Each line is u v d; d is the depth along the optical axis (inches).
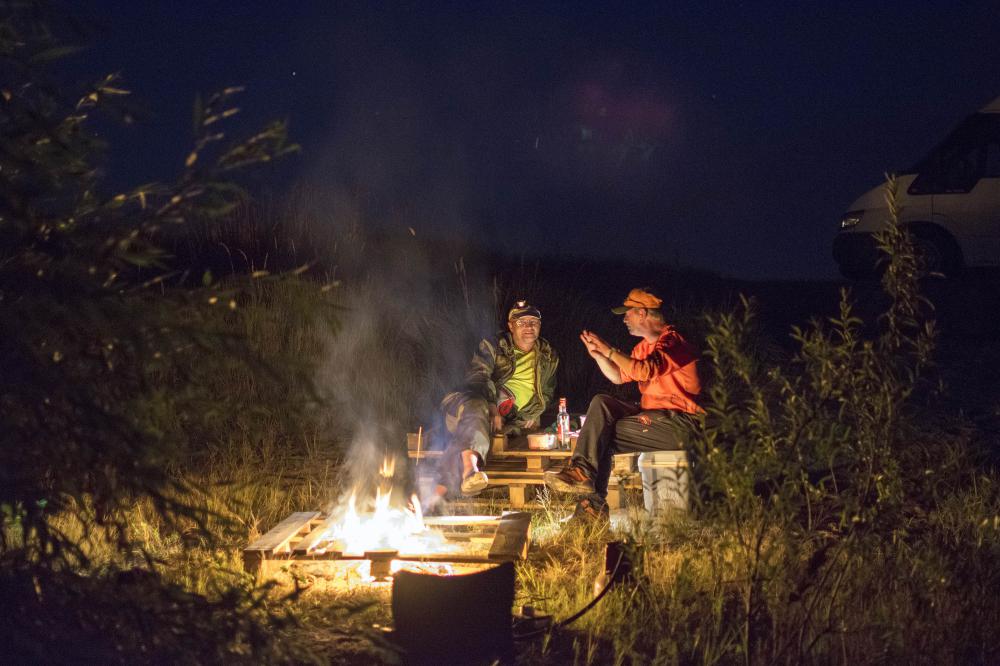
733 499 160.6
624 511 248.4
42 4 110.6
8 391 110.0
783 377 167.0
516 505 261.1
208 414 122.2
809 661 155.7
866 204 518.6
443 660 153.6
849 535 162.4
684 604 174.7
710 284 537.0
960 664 158.1
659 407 253.1
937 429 303.6
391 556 196.1
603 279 530.6
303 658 133.0
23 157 109.7
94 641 120.6
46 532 116.6
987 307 462.0
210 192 112.1
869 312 464.1
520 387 279.7
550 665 159.0
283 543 203.9
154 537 204.7
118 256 113.3
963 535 199.2
